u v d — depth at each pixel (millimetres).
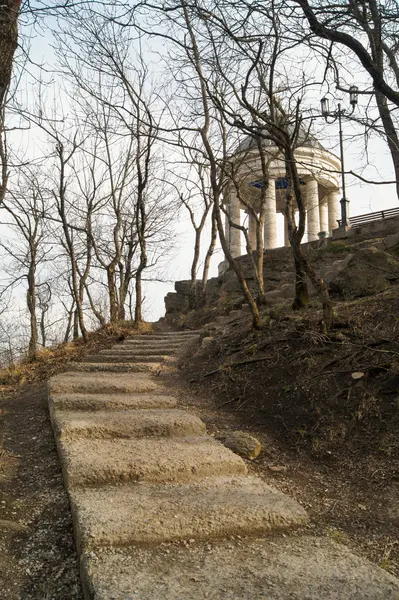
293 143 7055
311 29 4105
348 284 8484
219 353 8000
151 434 4785
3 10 4066
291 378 6008
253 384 6312
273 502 3277
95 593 2191
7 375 9336
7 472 4113
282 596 2217
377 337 5699
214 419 5602
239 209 22531
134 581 2316
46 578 2592
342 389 5250
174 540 2795
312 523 3227
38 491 3713
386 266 8500
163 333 12367
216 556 2637
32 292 13109
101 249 15305
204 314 14555
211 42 5434
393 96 3930
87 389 6586
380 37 3924
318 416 5039
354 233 14094
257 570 2477
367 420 4707
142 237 13641
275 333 7438
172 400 6055
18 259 15352
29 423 5797
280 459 4477
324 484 3959
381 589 2301
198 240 17000
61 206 12109
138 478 3713
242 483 3711
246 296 8070
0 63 4332
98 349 10789
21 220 13656
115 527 2787
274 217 23766
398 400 4734
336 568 2512
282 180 16141
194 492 3451
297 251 6836
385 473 3941
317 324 6758
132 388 6789
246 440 4613
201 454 4145
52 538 3006
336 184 19453
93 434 4621
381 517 3365
